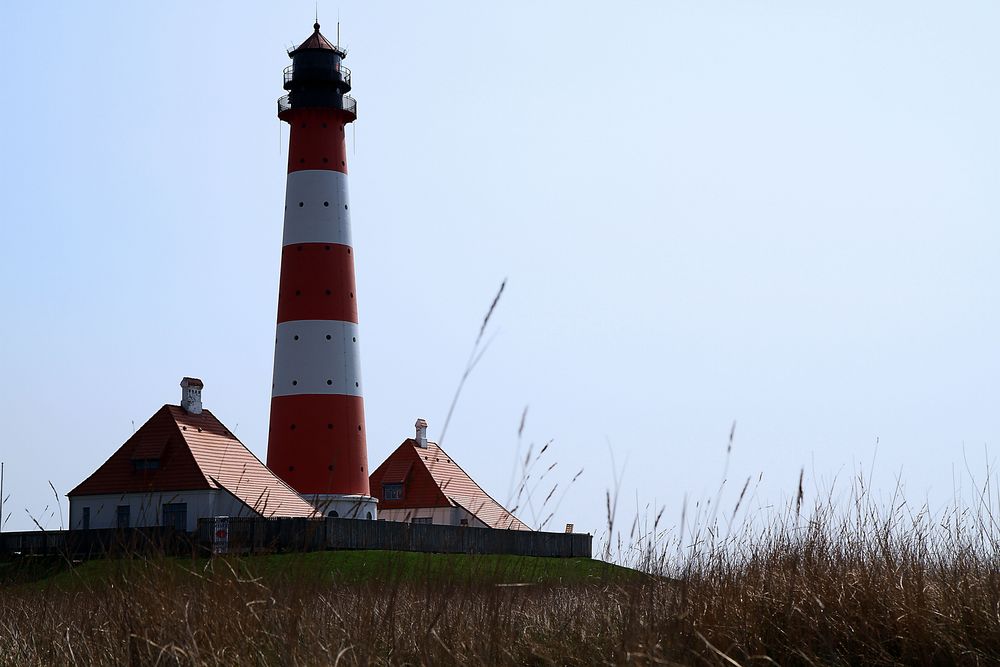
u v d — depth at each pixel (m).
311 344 93.06
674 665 12.76
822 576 16.06
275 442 93.12
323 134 96.44
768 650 15.03
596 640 15.64
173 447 83.69
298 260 94.56
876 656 14.98
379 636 14.23
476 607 15.22
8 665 14.72
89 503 84.00
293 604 14.23
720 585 15.89
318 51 97.31
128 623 13.95
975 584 15.83
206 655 13.18
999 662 14.33
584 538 88.50
